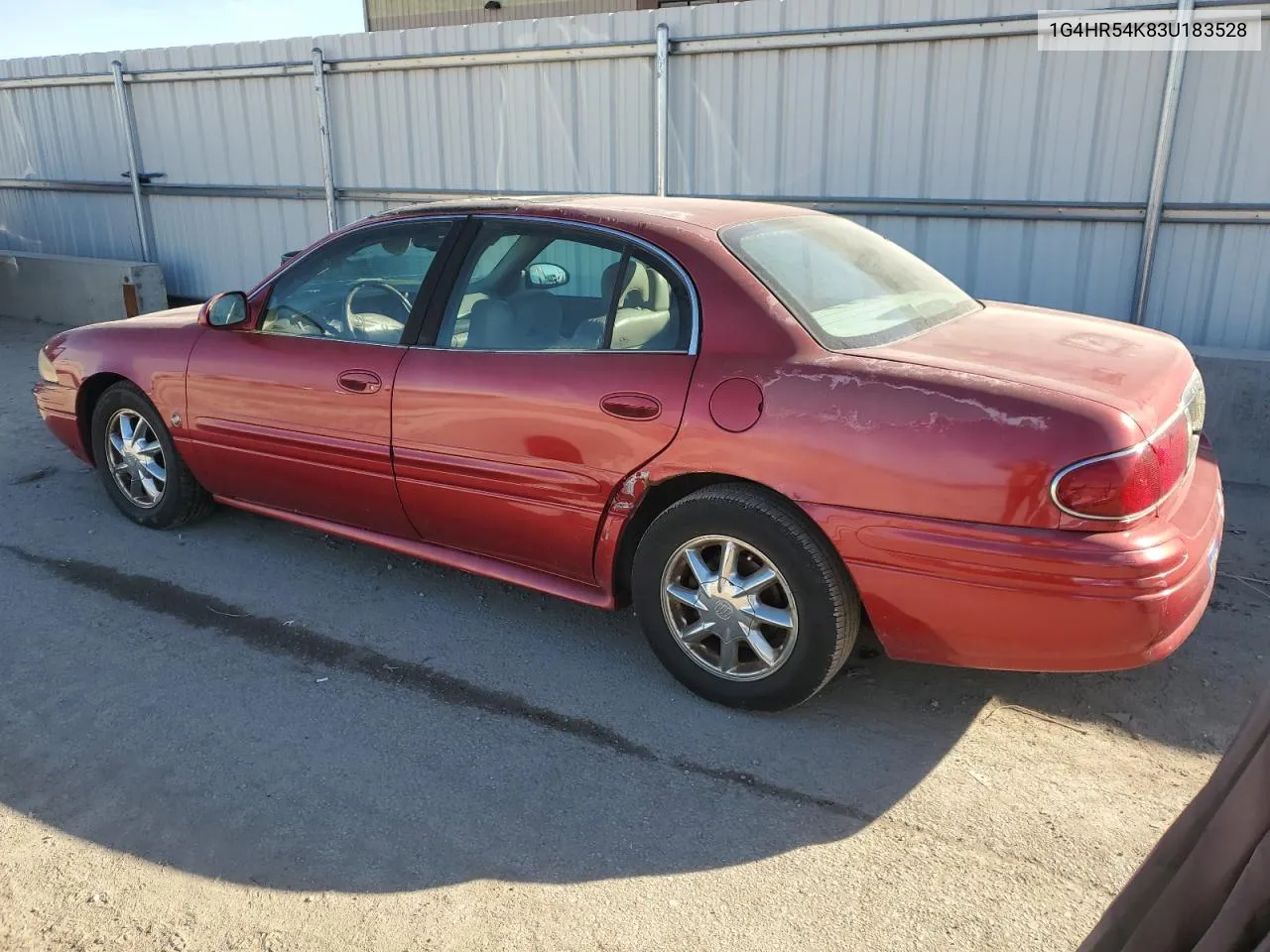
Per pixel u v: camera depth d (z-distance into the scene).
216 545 4.70
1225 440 5.52
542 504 3.45
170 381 4.43
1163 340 3.39
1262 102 5.74
